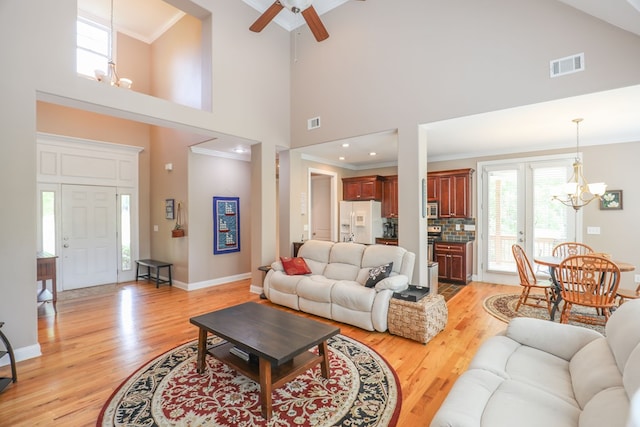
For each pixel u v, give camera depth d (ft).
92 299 15.61
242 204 20.54
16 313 9.02
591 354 5.58
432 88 12.31
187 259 17.66
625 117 11.76
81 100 10.27
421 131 12.90
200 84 16.29
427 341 10.14
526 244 17.70
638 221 14.66
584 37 9.39
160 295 16.37
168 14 17.97
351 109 14.82
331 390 7.55
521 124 12.76
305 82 16.80
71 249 17.66
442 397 7.25
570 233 16.30
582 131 13.99
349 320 11.60
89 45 18.34
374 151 18.63
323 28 11.12
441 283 18.79
